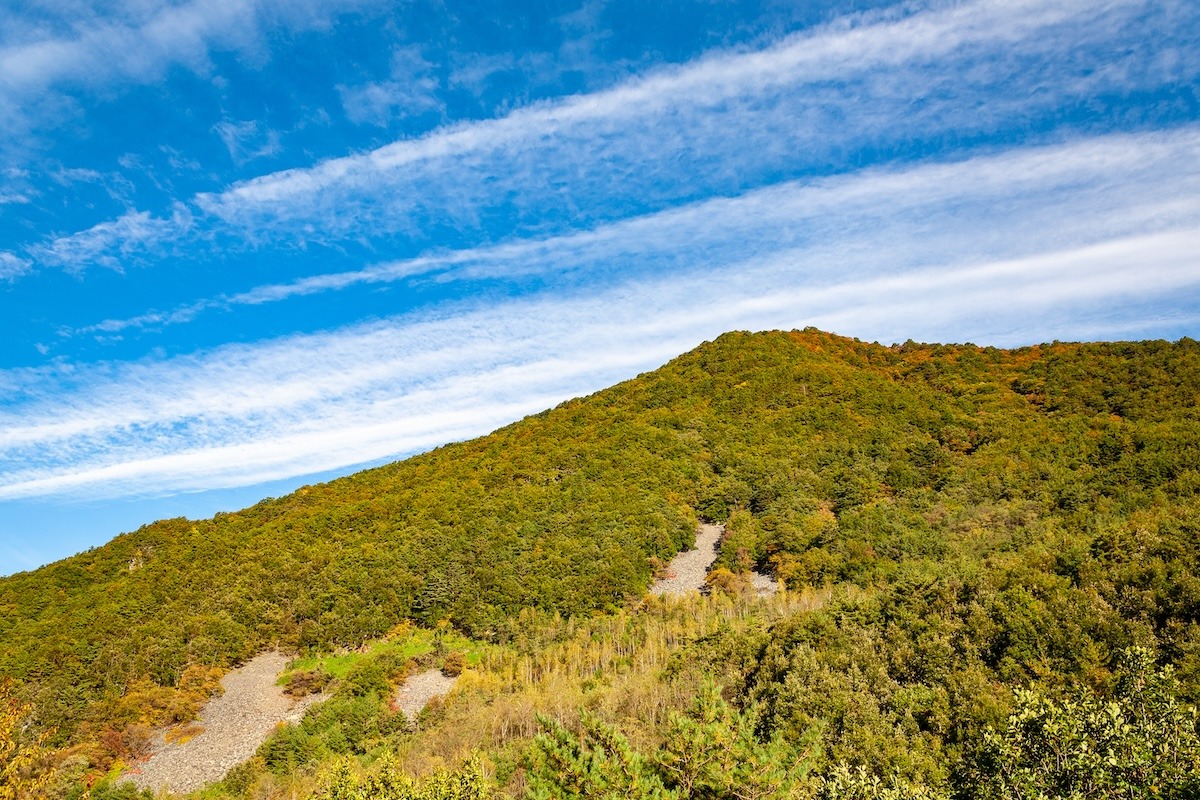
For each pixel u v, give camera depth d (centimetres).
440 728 3975
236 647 5778
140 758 4503
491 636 5631
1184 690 1680
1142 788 999
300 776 3897
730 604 5128
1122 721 1072
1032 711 1147
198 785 4228
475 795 1873
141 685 5206
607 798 1254
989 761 1222
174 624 5994
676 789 1280
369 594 6247
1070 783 1055
